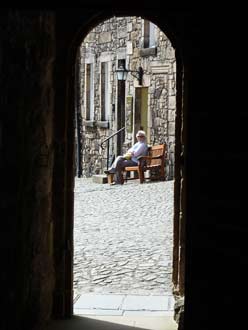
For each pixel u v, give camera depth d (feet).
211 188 15.08
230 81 14.79
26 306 16.44
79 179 60.23
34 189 17.28
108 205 41.86
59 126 19.94
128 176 57.21
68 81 19.93
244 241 14.25
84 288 22.95
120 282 23.70
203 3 13.84
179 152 20.43
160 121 54.08
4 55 13.85
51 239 19.62
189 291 15.19
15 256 15.19
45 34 18.34
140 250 28.71
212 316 14.79
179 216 20.52
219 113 15.08
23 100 15.88
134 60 57.52
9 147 14.53
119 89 61.11
